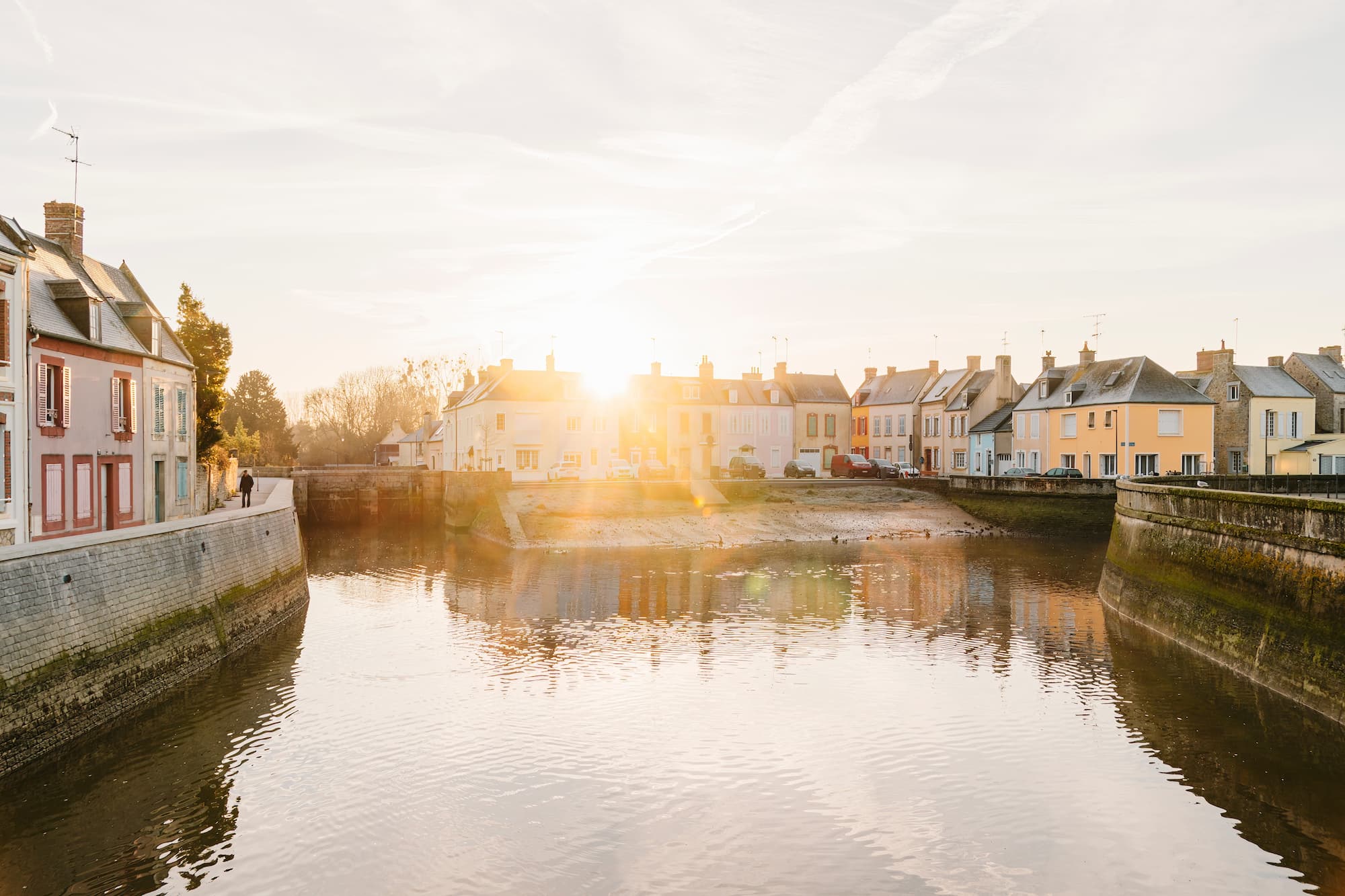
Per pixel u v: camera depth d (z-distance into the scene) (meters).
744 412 63.53
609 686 17.61
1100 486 42.59
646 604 26.02
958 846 10.98
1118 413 48.06
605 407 58.31
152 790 12.68
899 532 43.75
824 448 66.25
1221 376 50.59
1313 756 13.55
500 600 26.95
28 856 10.82
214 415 35.66
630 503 44.97
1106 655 19.75
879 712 15.95
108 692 14.83
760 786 12.80
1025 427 56.50
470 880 10.29
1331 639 15.13
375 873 10.45
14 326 18.42
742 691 17.23
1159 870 10.37
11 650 12.61
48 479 20.31
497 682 17.98
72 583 14.20
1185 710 15.74
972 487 47.41
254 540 22.91
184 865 10.61
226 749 14.21
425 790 12.70
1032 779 12.91
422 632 22.53
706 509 45.34
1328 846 10.88
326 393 107.56
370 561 35.78
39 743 12.95
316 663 19.38
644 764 13.63
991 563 34.03
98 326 23.05
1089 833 11.27
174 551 17.91
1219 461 50.50
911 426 68.69
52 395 20.69
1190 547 21.06
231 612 20.38
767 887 10.08
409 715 15.93
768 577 30.83
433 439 79.31
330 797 12.47
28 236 24.56
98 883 10.22
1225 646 18.59
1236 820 11.55
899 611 24.80
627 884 10.17
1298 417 50.34
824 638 21.59
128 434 24.56
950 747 14.20
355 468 76.12
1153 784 12.70
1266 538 17.67
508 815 11.93
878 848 10.95
